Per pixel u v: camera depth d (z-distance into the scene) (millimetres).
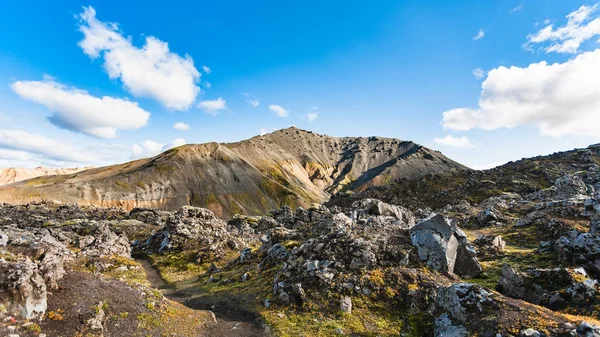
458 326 21266
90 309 21797
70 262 46219
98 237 63562
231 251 62188
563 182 82250
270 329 25312
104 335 20594
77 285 24391
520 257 39312
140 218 116062
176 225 70875
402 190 138000
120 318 22750
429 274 30109
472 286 23281
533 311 20047
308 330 24484
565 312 22234
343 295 28453
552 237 48344
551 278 25922
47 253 26422
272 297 31344
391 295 27609
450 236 32781
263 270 41219
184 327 24625
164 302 27953
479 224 71812
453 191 126125
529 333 17750
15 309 18688
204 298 36094
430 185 137375
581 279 24828
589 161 135625
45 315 19969
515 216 73750
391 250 32719
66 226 83250
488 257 42062
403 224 41688
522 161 152125
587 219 52250
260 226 95438
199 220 75750
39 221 92188
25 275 19594
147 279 48156
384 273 30109
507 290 27328
